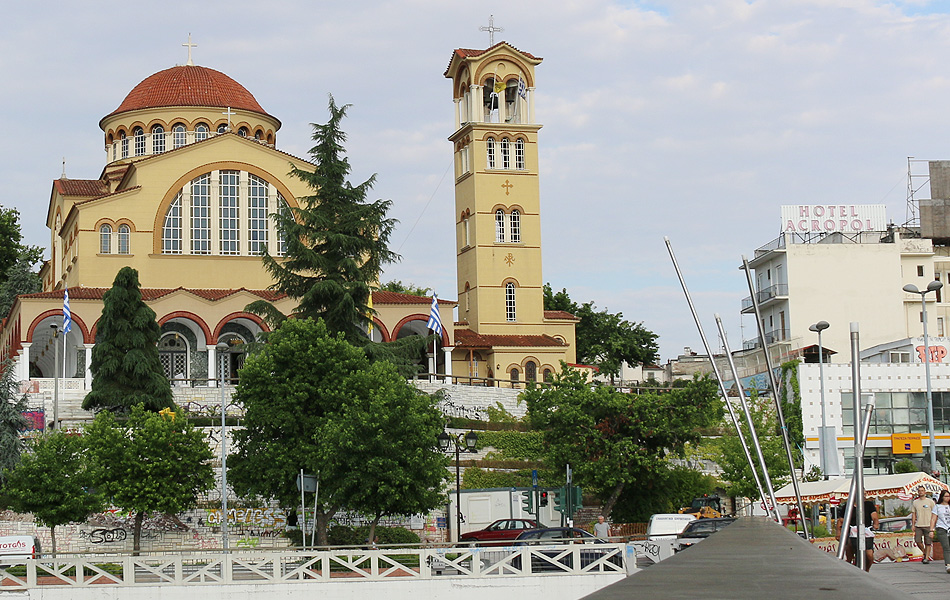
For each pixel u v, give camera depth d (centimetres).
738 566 639
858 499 1752
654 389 8694
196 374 7819
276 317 5997
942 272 10194
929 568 2920
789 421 6700
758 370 9031
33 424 5997
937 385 7275
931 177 10812
